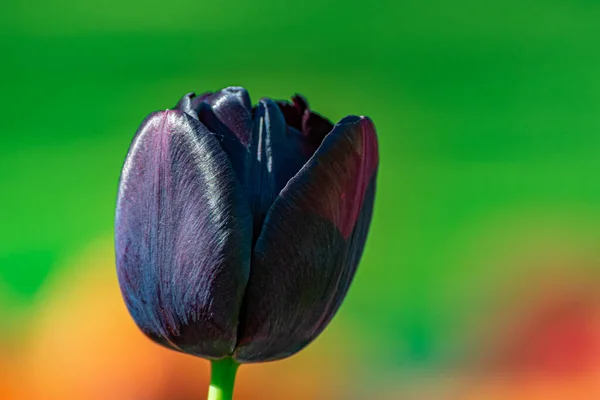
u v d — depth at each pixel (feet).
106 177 6.33
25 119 7.22
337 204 2.13
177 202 2.13
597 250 5.36
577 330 4.73
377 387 4.52
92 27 8.61
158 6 8.72
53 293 4.32
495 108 7.50
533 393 4.48
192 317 2.13
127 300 2.18
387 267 5.42
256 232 2.14
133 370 4.09
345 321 4.79
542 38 8.15
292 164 2.17
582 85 7.79
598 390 4.50
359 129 2.14
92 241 4.72
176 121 2.13
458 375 4.61
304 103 2.22
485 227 5.77
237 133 2.16
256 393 4.25
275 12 8.72
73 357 4.15
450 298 5.08
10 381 4.12
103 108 7.46
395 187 6.34
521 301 4.98
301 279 2.13
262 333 2.13
